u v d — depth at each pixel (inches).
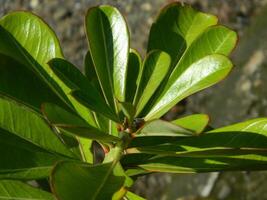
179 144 18.0
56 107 15.5
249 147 17.5
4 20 18.6
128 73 19.3
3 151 16.9
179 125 14.8
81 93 16.9
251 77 54.9
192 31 19.5
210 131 18.0
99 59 18.2
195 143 18.0
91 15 18.3
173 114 62.4
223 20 68.9
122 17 18.3
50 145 18.2
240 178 50.4
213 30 18.3
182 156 17.6
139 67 19.5
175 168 17.8
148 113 18.1
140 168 18.0
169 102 17.9
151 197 59.7
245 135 17.7
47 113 15.3
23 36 18.7
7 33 18.3
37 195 18.4
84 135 15.6
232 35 18.3
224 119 55.0
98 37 18.3
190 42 19.4
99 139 16.5
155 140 18.1
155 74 18.1
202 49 18.3
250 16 69.0
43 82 18.2
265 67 54.6
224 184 50.9
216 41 18.3
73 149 19.9
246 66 55.8
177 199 53.7
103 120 18.8
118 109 18.1
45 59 18.7
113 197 14.7
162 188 59.9
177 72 18.0
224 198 50.4
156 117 17.9
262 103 53.2
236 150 16.0
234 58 57.4
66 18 71.2
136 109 18.0
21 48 18.6
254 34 57.5
